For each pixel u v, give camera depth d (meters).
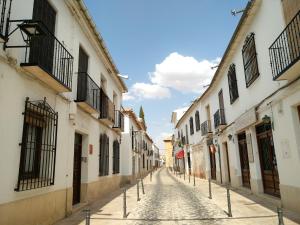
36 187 6.02
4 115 5.03
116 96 16.55
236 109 13.06
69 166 8.16
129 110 22.45
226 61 13.71
